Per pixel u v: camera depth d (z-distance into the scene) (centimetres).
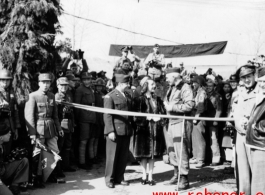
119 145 575
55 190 536
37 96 533
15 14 552
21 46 551
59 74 669
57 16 609
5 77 491
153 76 838
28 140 568
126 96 602
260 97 414
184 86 580
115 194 529
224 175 682
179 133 570
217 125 782
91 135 718
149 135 585
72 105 607
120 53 1341
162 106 625
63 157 655
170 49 1284
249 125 422
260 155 409
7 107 479
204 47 1249
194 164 799
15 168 476
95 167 713
